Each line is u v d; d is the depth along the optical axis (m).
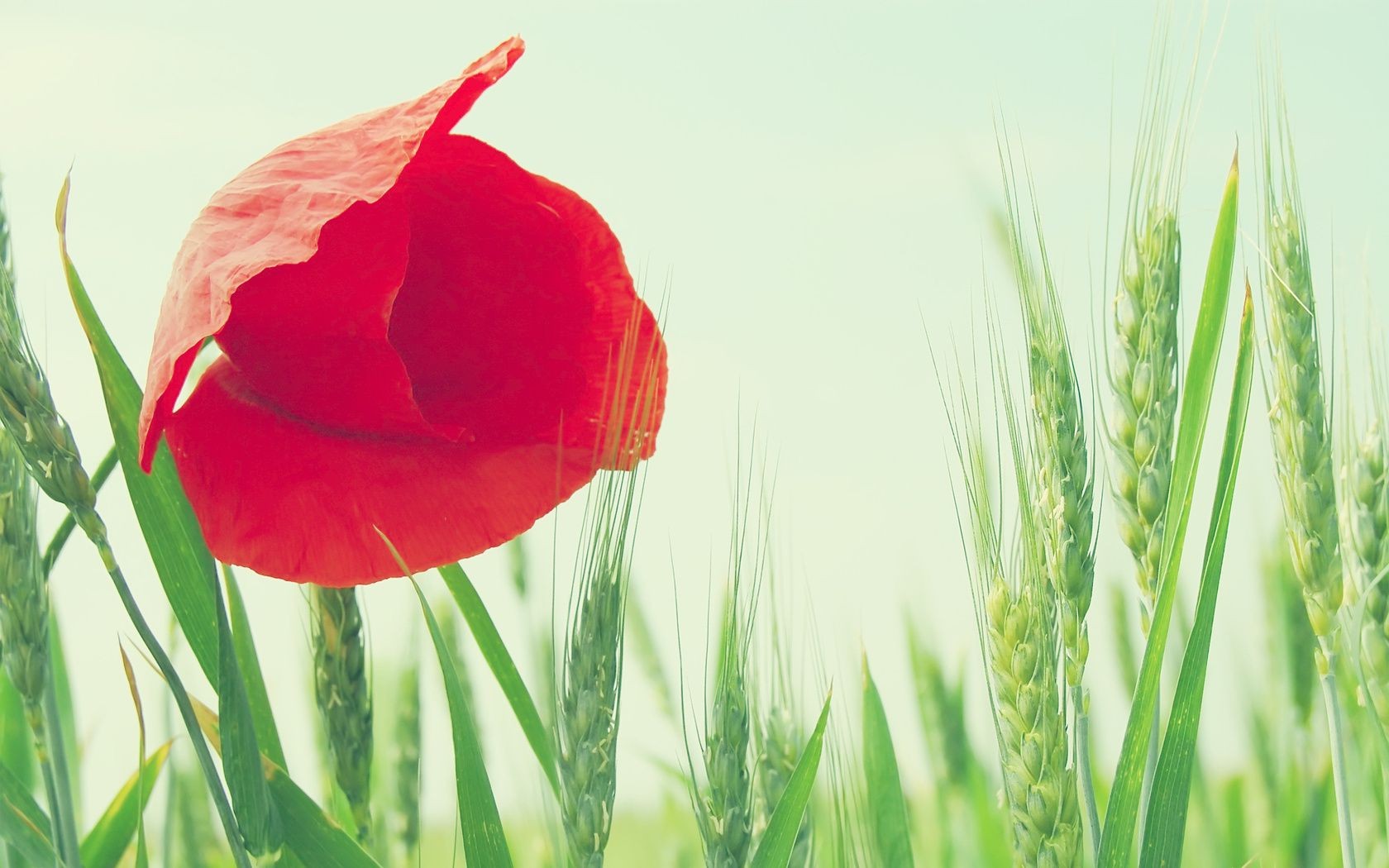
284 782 0.65
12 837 0.65
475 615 0.67
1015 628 0.64
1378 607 0.67
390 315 0.66
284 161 0.64
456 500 0.64
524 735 0.67
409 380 0.64
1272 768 0.77
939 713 0.79
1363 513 0.68
